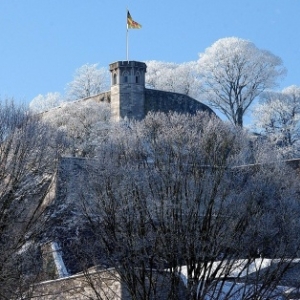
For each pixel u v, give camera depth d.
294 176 61.31
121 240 50.69
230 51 147.88
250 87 147.75
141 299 49.00
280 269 52.44
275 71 149.25
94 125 113.31
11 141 54.34
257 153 65.19
